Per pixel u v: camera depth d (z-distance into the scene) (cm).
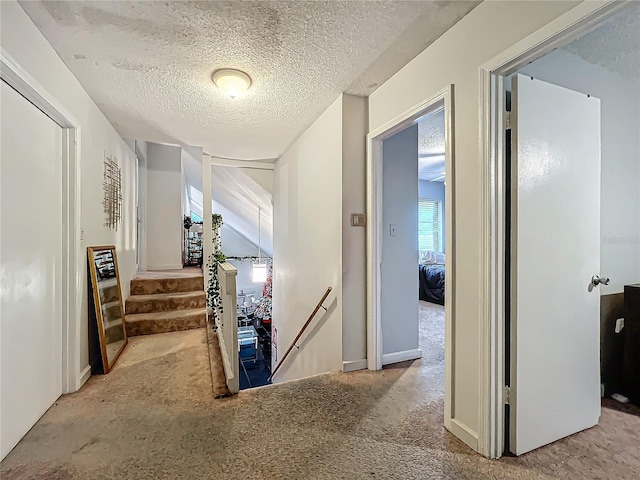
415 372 257
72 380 218
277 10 159
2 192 155
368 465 148
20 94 168
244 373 694
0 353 153
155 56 199
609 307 221
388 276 284
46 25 168
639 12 158
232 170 520
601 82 216
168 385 230
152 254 527
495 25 148
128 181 397
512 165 154
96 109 267
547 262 163
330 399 210
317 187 307
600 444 164
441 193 745
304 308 346
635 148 234
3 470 145
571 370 172
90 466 147
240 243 1023
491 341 153
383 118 238
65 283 216
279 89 245
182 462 150
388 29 174
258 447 161
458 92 169
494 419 154
